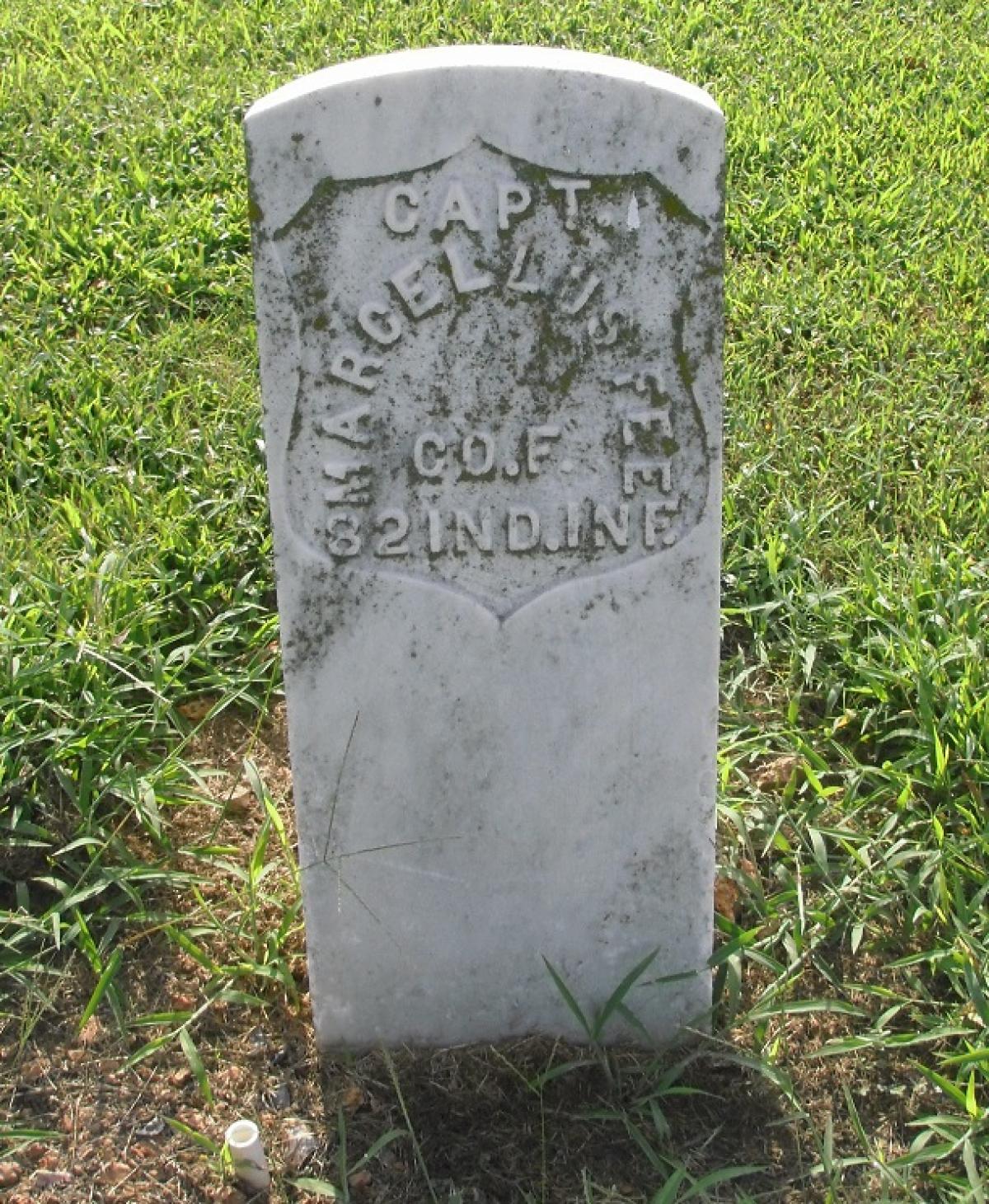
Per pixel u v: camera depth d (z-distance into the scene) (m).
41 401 1.90
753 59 2.94
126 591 1.59
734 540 1.75
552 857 1.26
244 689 1.57
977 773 1.45
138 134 2.50
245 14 3.01
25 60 2.77
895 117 2.72
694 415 1.17
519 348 1.14
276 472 1.16
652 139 1.11
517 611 1.20
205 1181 1.24
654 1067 1.30
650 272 1.13
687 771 1.25
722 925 1.36
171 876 1.39
